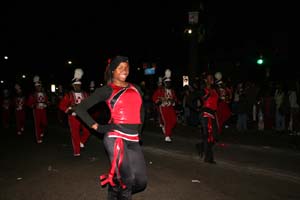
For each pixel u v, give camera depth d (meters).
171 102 11.06
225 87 11.77
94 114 9.37
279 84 12.28
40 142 11.57
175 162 8.22
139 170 4.30
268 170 7.11
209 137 7.78
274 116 12.84
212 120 7.70
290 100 11.85
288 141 10.52
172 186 6.28
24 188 6.33
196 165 7.86
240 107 13.06
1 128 16.14
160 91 11.07
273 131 12.68
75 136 9.10
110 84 4.45
